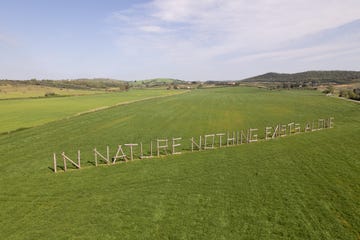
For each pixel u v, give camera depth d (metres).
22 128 52.47
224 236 16.64
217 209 20.06
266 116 71.50
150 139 44.75
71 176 27.25
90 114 72.94
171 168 29.72
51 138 44.75
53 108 85.31
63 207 20.53
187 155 35.12
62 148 38.50
